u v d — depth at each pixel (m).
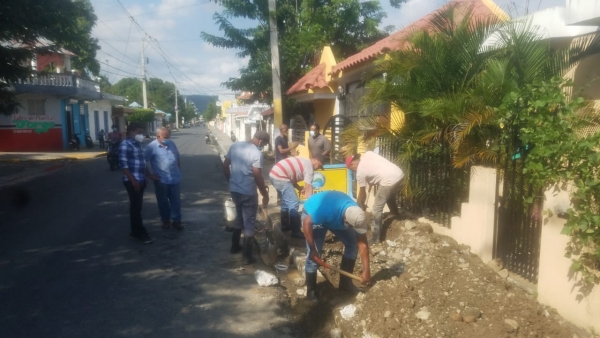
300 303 5.30
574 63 6.50
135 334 4.55
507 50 6.34
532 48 6.03
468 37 6.66
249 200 6.67
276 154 11.53
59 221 9.23
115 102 42.97
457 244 5.94
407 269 5.59
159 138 8.38
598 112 5.01
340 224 4.94
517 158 5.03
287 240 7.27
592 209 3.91
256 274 6.04
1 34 11.32
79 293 5.54
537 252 4.77
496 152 5.51
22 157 23.41
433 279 5.01
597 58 6.90
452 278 4.98
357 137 7.57
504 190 5.23
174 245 7.54
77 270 6.33
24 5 10.94
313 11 18.97
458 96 6.23
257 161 6.58
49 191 13.16
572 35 7.13
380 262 5.95
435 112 6.11
